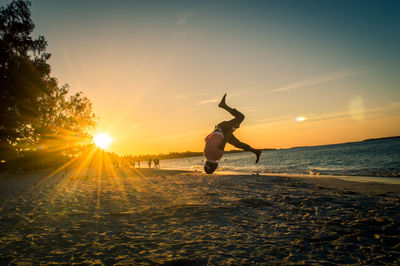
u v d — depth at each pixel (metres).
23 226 5.72
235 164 51.28
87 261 3.62
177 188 12.85
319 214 6.34
